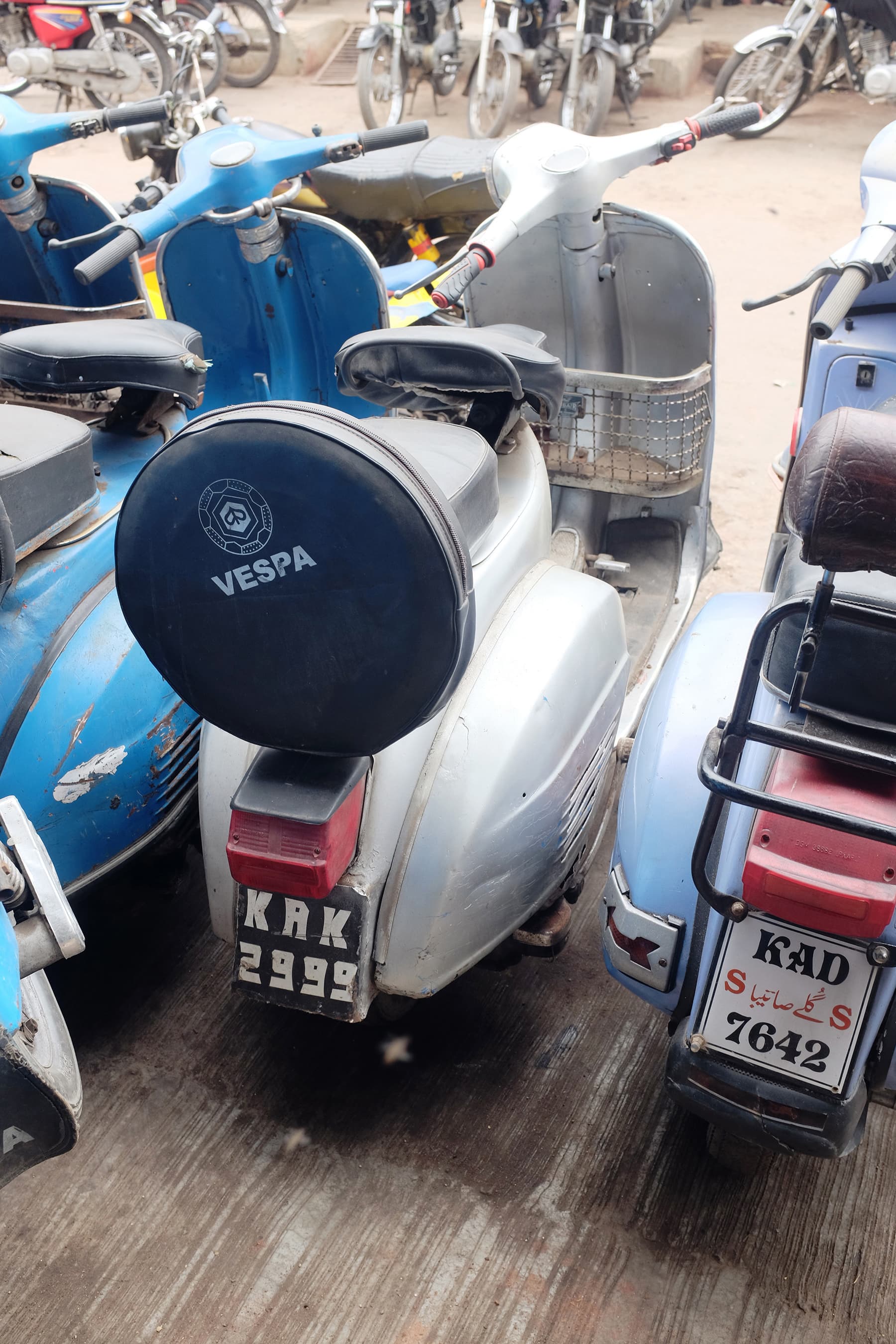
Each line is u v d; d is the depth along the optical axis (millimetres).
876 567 1349
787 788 1576
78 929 1347
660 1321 1908
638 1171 2156
